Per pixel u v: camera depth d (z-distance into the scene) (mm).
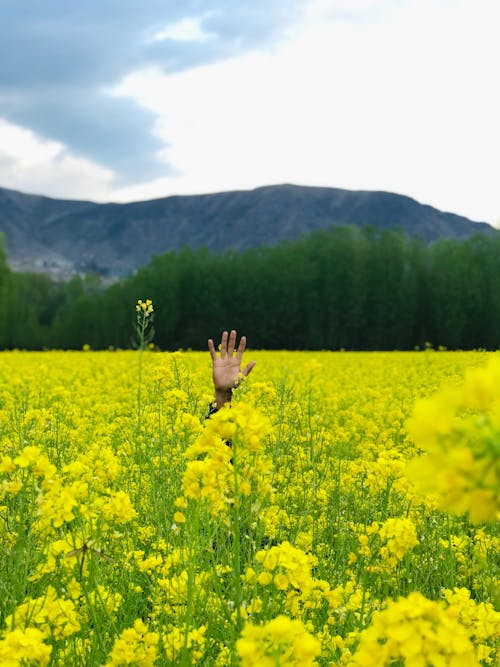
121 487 5590
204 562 3520
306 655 1875
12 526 4000
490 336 73938
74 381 17609
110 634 3391
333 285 77125
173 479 5141
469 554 4977
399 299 75188
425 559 4684
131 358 26969
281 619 1872
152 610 4062
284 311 79000
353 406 12516
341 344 76688
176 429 5172
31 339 83875
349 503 5637
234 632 2850
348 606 3334
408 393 14367
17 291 89000
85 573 3520
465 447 1271
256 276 80250
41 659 2393
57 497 2785
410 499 4688
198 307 80875
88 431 8055
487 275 74812
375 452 8133
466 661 1754
